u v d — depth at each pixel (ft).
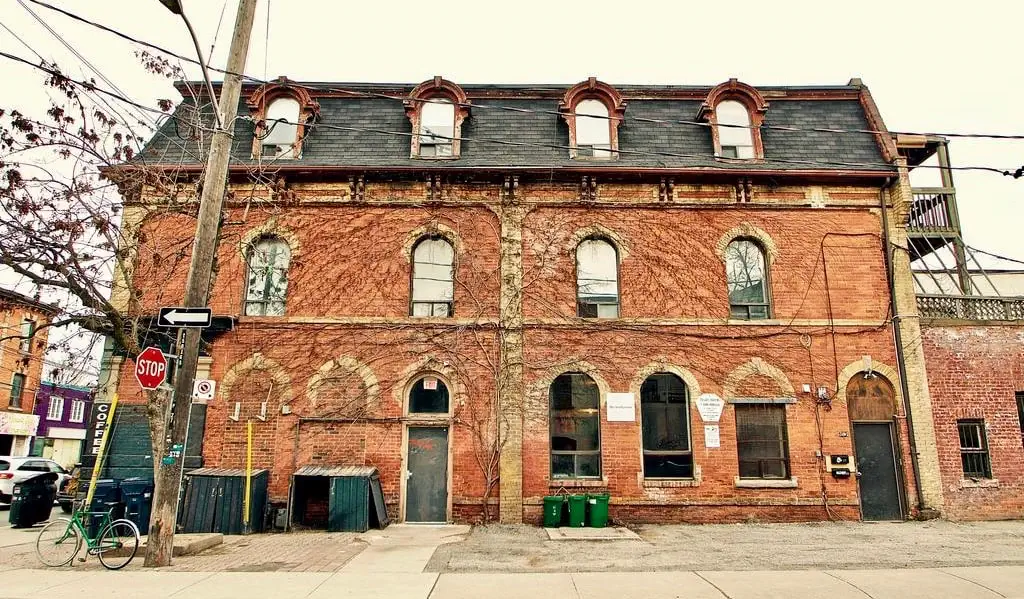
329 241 48.55
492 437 45.32
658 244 49.08
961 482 45.78
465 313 47.39
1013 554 32.94
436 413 45.98
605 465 45.06
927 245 60.39
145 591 25.02
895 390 47.03
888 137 51.78
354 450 44.91
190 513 40.32
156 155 49.78
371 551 34.14
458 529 41.55
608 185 50.06
